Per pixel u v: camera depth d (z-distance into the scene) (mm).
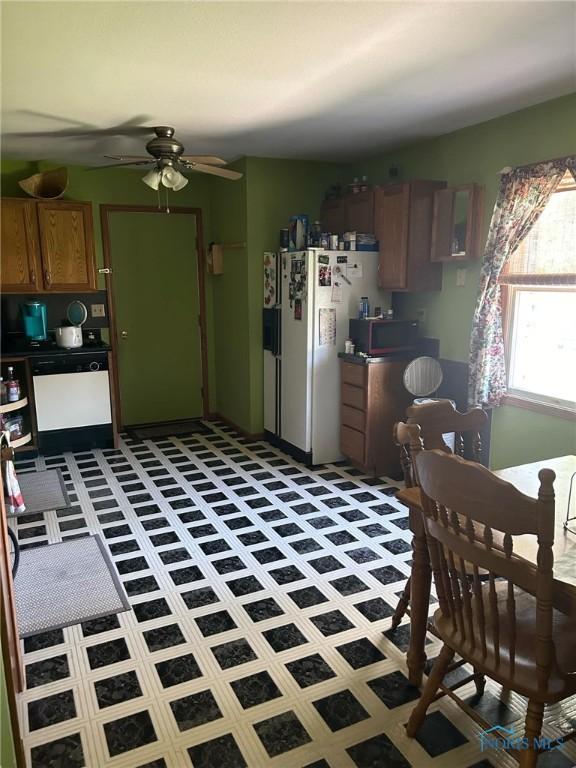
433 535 1625
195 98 3023
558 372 3322
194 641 2307
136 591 2680
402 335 4129
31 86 2791
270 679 2086
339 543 3141
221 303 5492
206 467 4418
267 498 3789
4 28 2131
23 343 4832
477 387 3553
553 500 1272
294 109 3258
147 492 3920
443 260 3785
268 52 2406
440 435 2297
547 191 3107
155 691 2029
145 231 5285
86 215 4707
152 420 5652
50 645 2293
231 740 1813
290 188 4812
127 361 5438
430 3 1990
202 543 3156
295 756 1754
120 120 3439
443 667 1738
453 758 1746
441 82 2824
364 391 4055
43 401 4598
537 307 3410
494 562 1429
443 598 1709
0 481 1834
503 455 3654
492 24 2160
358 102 3139
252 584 2729
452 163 3834
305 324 4211
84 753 1771
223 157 4680
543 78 2781
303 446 4418
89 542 3180
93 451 4848
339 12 2045
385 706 1954
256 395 5074
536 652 1423
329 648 2256
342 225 4633
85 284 4793
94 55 2408
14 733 1606
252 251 4785
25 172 4773
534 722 1446
